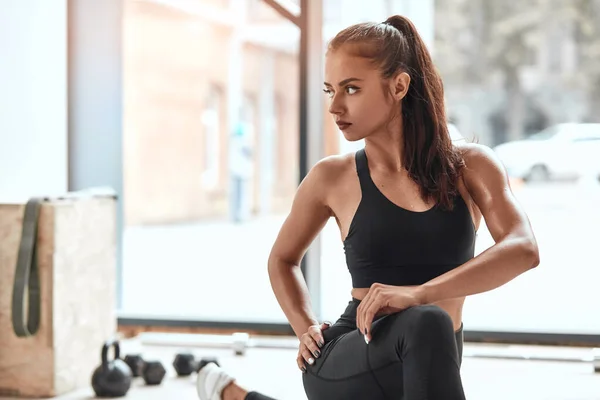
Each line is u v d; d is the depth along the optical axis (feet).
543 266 23.24
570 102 77.10
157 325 14.34
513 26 77.25
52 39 14.08
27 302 10.59
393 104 6.66
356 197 6.86
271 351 13.12
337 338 6.61
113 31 15.02
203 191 61.31
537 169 47.52
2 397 10.71
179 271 25.04
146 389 10.87
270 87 67.31
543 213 39.47
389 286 6.08
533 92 77.56
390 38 6.66
